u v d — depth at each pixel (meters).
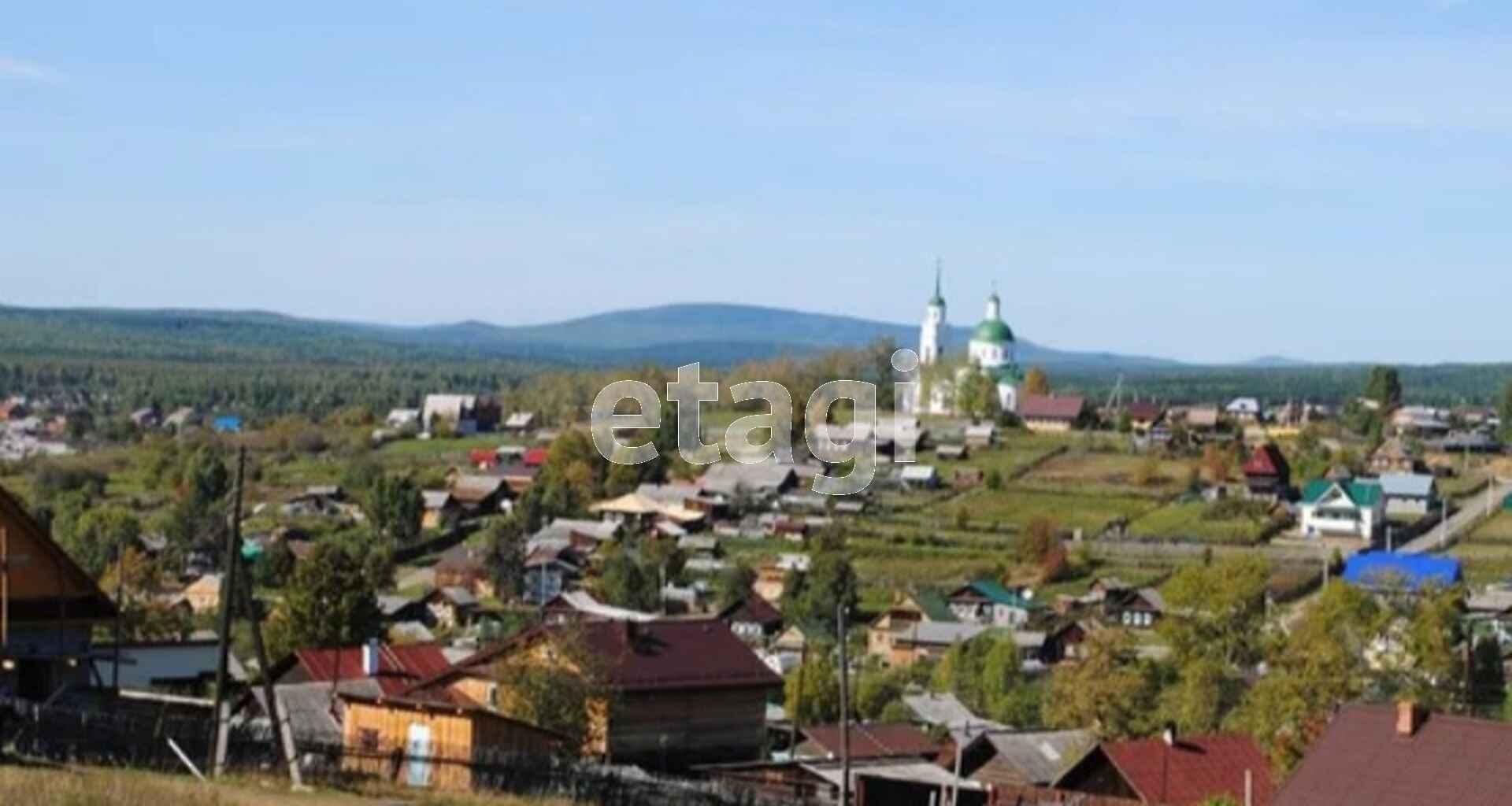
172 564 160.38
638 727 70.69
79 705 51.75
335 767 47.44
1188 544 172.88
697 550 175.00
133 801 36.22
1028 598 149.62
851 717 95.31
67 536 152.62
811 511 192.50
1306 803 50.91
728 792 51.38
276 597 133.38
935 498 196.88
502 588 156.38
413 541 181.00
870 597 154.00
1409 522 188.50
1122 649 107.69
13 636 52.22
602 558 161.88
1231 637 110.06
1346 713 53.25
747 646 77.06
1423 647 99.06
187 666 68.50
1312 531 179.50
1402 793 49.97
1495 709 97.75
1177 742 66.62
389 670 73.69
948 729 89.19
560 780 49.38
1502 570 161.75
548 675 67.56
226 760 45.97
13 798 35.31
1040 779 74.56
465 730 57.19
